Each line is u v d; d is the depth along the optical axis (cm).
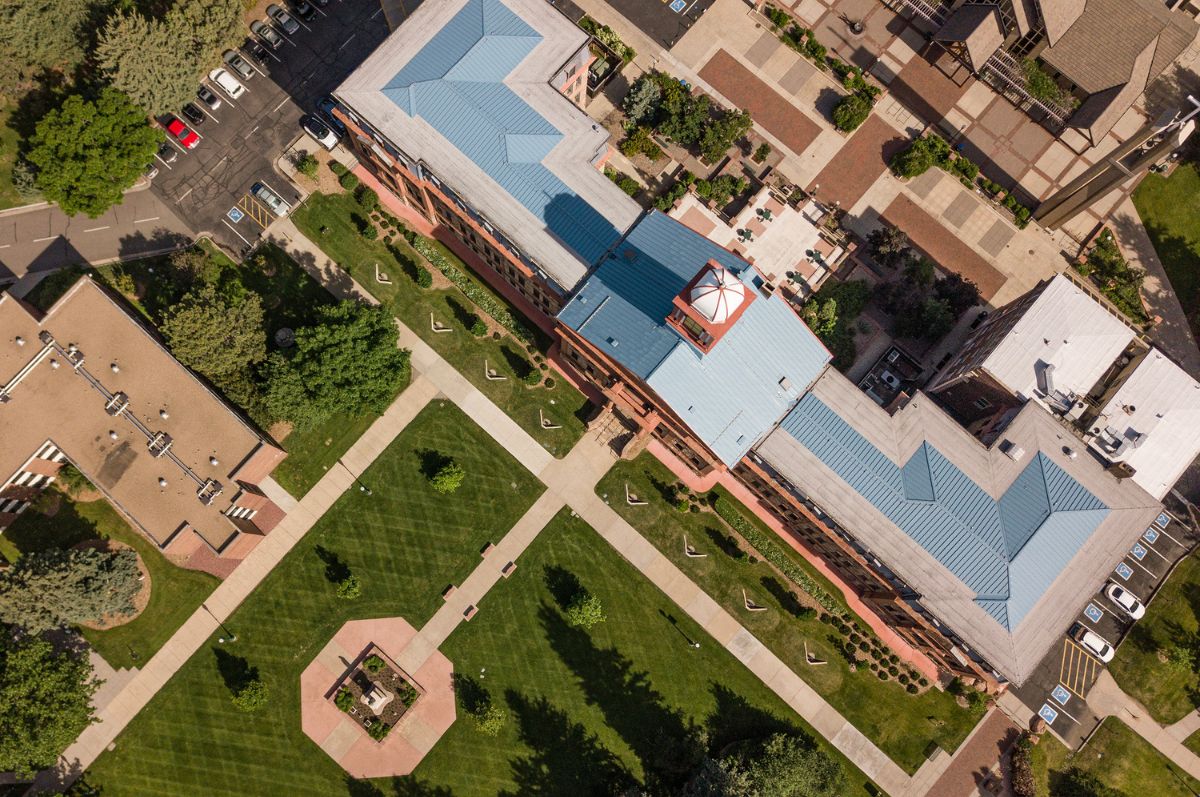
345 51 10275
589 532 9481
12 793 8412
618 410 9700
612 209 8619
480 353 9812
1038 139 10819
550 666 9156
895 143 10675
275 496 9269
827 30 10956
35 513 8988
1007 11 10250
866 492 8362
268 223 9812
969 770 9256
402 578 9225
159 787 8638
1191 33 9894
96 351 8556
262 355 8956
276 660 8950
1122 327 8969
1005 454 8531
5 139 9712
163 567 9031
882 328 10188
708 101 10088
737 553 9481
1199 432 8869
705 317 7456
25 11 8612
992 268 10431
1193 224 10662
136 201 9706
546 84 8875
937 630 8519
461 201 8606
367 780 8800
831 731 9256
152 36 8712
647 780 8969
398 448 9512
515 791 8888
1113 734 9388
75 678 8194
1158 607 9656
